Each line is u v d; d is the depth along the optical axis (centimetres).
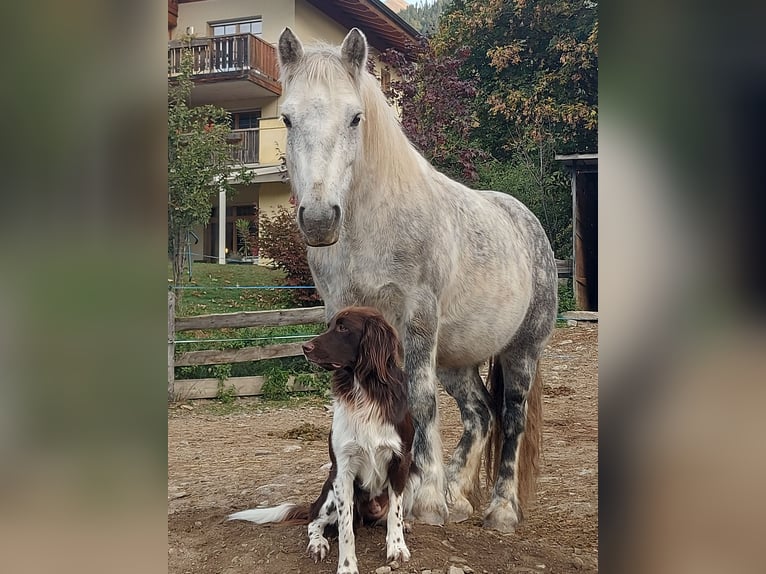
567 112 1430
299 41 316
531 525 388
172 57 1378
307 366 931
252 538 325
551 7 1512
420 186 348
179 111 1227
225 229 1741
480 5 1552
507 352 423
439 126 1248
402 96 1274
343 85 305
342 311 297
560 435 642
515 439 410
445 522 343
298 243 1239
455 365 399
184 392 849
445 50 1523
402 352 342
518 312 401
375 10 1581
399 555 291
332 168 292
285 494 438
